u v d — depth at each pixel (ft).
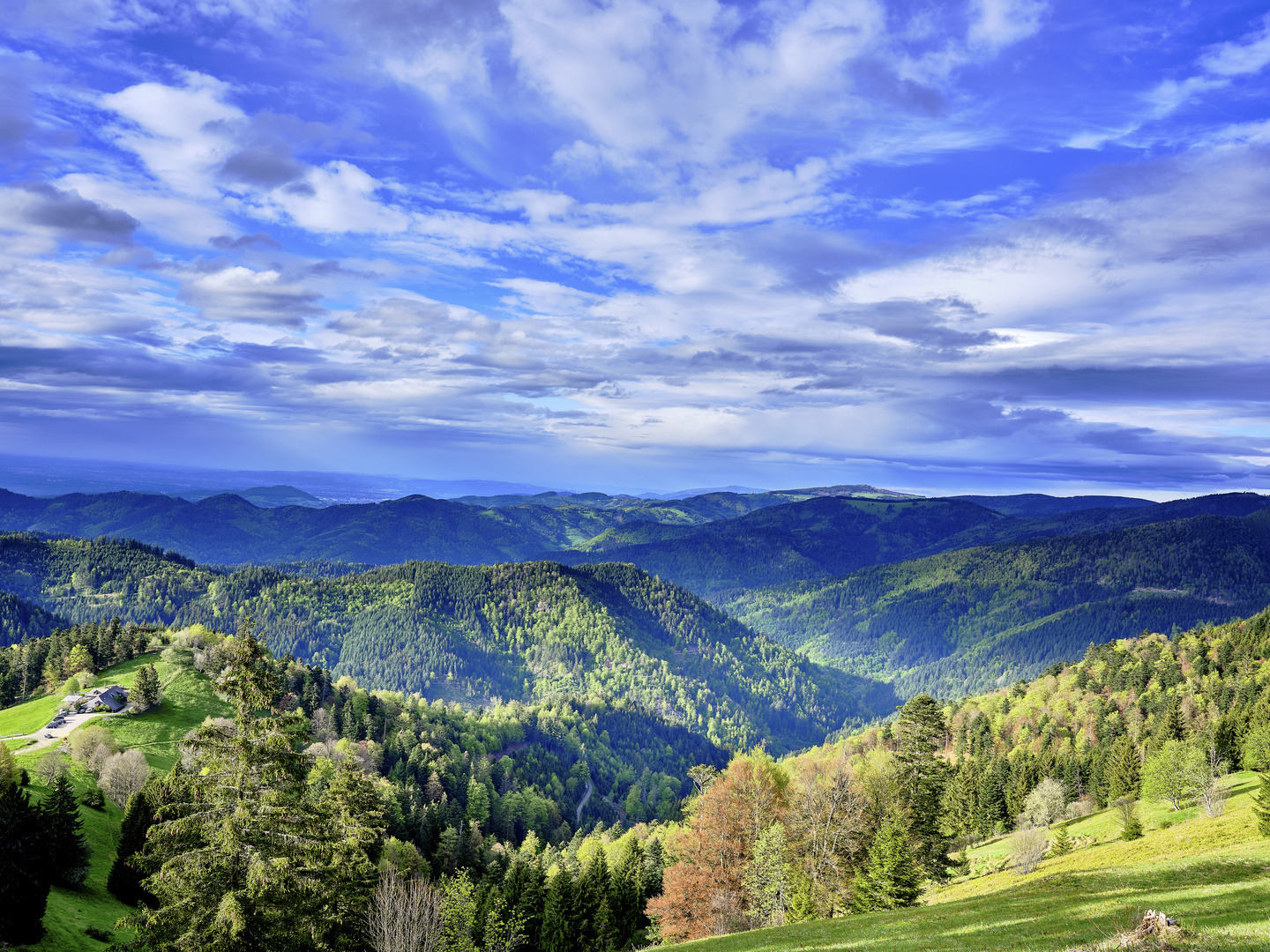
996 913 116.88
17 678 531.91
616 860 326.65
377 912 154.61
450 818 402.72
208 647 525.34
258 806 101.91
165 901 101.35
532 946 233.96
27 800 161.17
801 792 209.97
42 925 163.84
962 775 437.58
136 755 294.05
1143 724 522.06
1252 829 201.26
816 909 173.47
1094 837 290.56
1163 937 68.90
